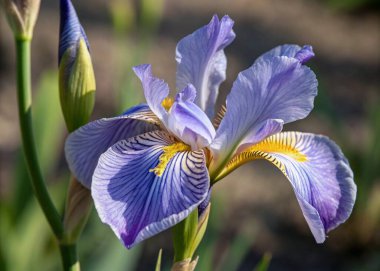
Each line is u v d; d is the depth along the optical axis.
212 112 0.42
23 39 0.41
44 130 0.62
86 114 0.42
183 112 0.39
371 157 0.81
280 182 0.94
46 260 0.62
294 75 0.39
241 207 0.88
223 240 0.83
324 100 0.81
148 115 0.41
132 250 0.58
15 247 0.59
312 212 0.37
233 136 0.40
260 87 0.39
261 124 0.40
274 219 0.87
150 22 0.67
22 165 0.62
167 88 0.40
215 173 0.40
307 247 0.84
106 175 0.38
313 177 0.40
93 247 0.59
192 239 0.40
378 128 0.81
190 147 0.40
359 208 0.83
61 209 0.63
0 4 0.41
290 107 0.40
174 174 0.38
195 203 0.37
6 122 1.00
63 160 0.92
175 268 0.40
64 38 0.41
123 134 0.41
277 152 0.41
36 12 0.41
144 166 0.38
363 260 0.83
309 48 0.40
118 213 0.37
